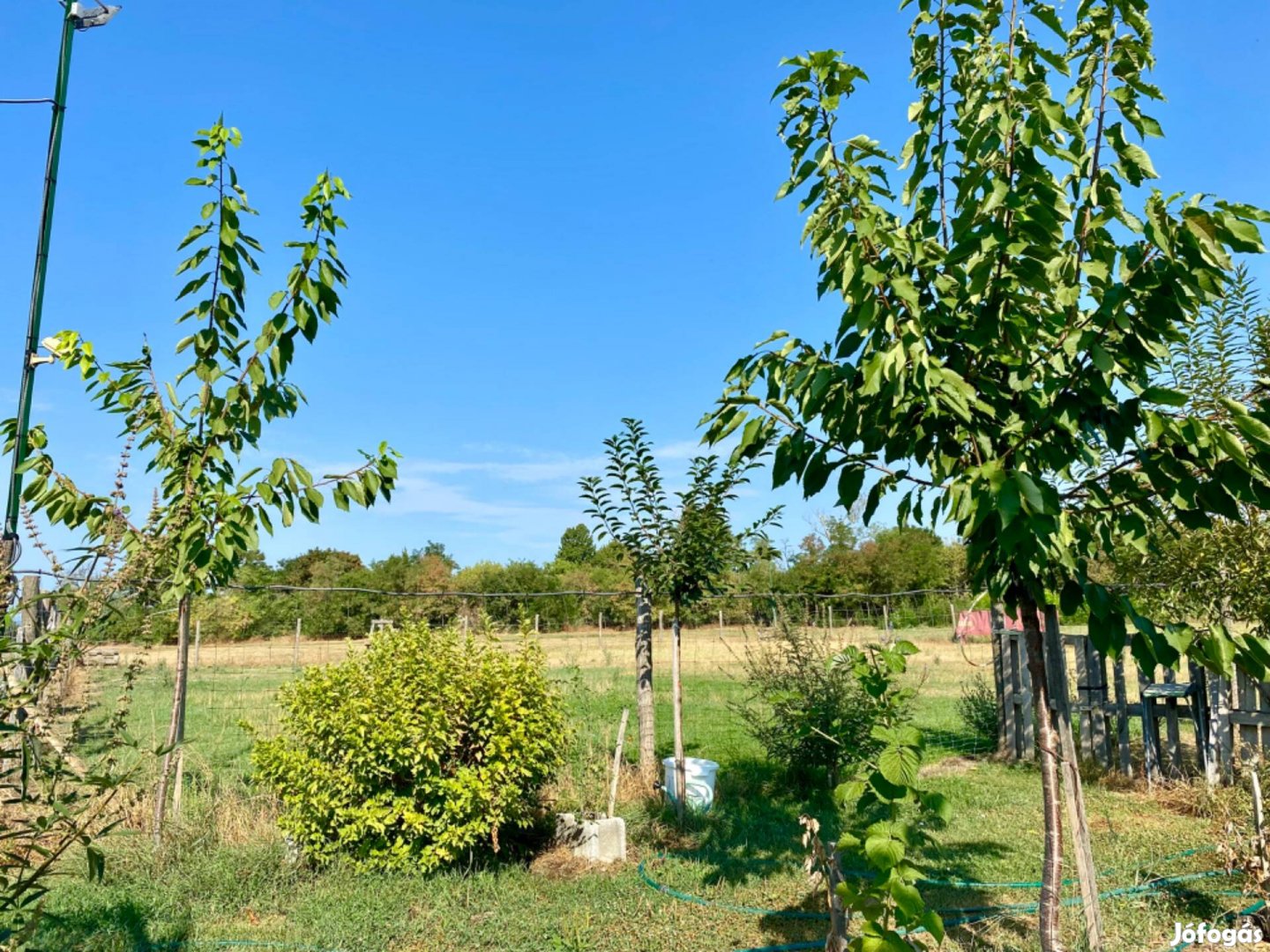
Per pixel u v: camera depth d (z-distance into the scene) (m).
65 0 5.19
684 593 8.01
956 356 3.24
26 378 4.93
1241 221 2.49
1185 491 2.86
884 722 3.89
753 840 7.04
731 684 17.38
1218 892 5.36
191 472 5.32
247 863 6.02
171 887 5.59
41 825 2.66
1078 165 3.18
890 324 2.89
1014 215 2.95
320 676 6.53
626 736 11.41
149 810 6.63
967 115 3.01
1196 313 2.86
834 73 3.16
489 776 6.08
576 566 42.97
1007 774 9.59
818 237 3.28
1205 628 3.12
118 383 5.83
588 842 6.59
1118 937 4.69
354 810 6.07
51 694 2.72
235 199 5.53
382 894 5.66
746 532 8.20
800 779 8.87
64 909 5.14
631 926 5.16
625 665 20.48
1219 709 8.05
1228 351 6.87
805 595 10.34
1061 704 3.82
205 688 15.48
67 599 2.88
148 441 5.69
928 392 2.86
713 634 24.88
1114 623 3.08
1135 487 3.04
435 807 6.11
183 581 5.19
